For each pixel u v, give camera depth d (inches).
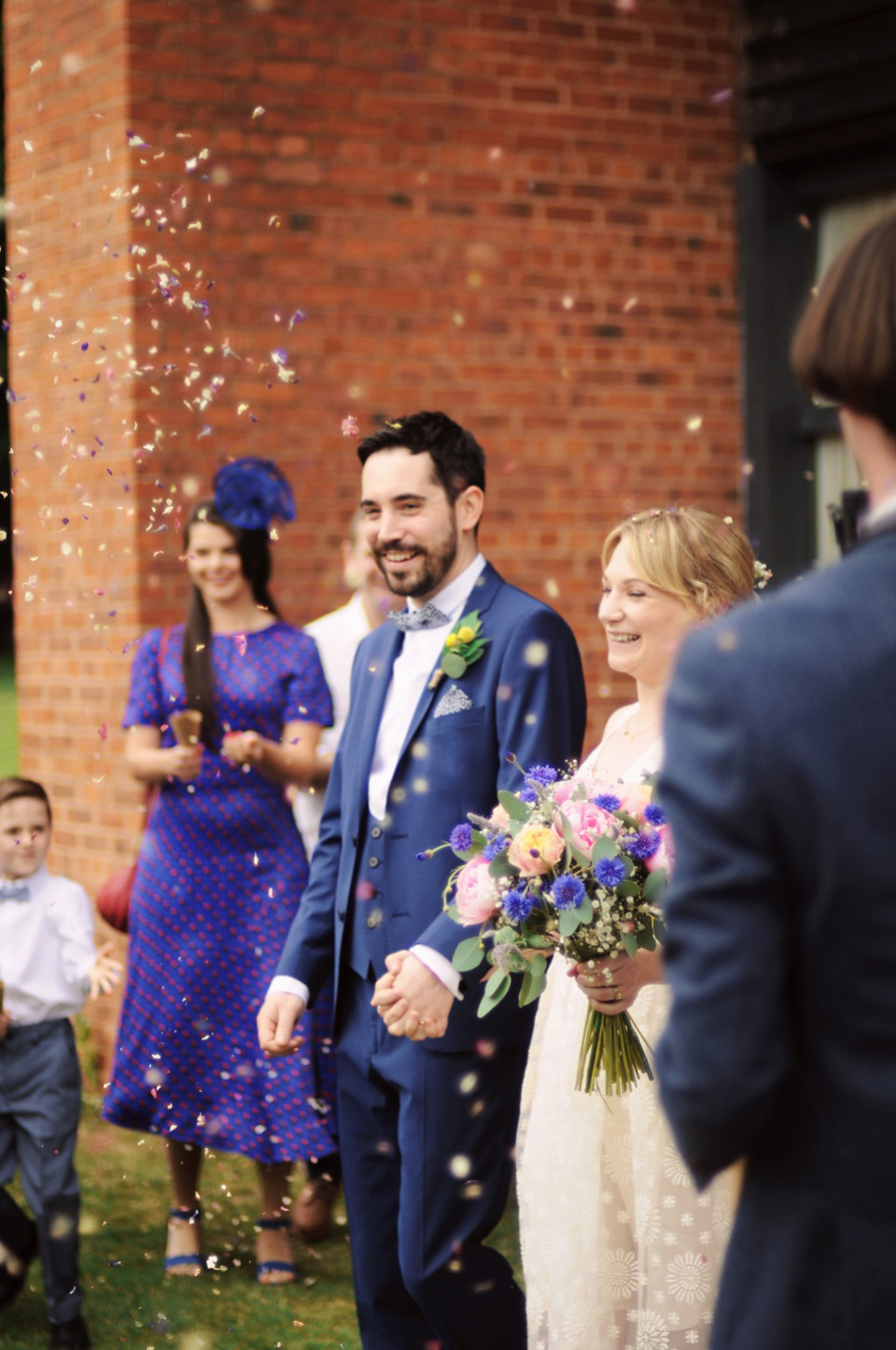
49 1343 142.3
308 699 161.0
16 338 226.1
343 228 210.8
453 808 113.1
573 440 225.9
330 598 210.8
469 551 119.6
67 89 211.8
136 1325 144.9
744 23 234.1
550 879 93.3
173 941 161.0
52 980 144.9
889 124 217.8
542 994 107.2
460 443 118.6
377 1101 117.7
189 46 202.4
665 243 231.6
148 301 200.8
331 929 124.0
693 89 232.2
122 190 190.1
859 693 50.6
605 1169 100.9
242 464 164.9
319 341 209.9
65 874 224.2
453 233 217.3
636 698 229.3
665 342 232.1
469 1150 111.6
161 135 201.3
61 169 214.2
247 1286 154.6
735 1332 54.3
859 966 50.6
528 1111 108.0
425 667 118.6
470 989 110.5
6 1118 144.0
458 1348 112.0
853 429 55.7
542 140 222.5
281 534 207.6
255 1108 156.6
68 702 220.1
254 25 205.3
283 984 122.5
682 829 52.4
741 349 238.1
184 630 163.9
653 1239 96.5
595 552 227.5
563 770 109.1
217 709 160.4
